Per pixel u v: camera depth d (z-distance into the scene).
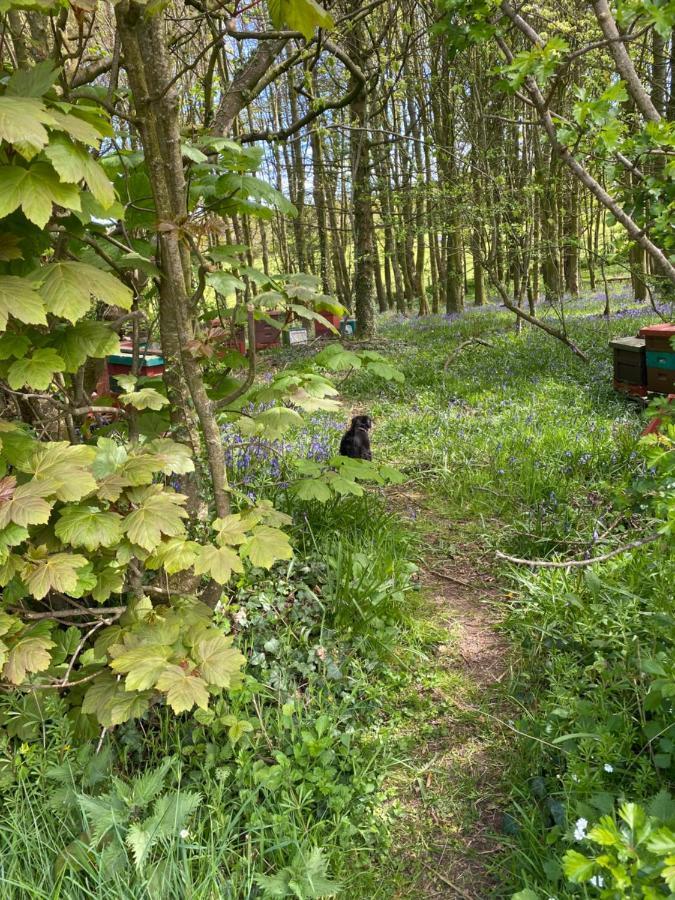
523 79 2.35
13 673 2.23
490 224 12.34
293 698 3.29
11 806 2.53
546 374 10.38
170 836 2.37
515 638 4.01
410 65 13.77
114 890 2.15
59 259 2.66
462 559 5.08
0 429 2.16
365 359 3.87
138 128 2.63
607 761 2.57
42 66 2.11
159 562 2.57
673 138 2.24
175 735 2.98
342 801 2.76
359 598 4.01
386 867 2.67
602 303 20.67
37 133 1.75
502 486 6.21
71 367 2.41
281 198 3.37
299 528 4.75
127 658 2.40
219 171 3.40
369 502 5.38
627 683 3.14
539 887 2.34
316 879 2.34
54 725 2.67
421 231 13.96
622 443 6.33
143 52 2.65
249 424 3.43
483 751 3.22
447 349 13.99
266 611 3.87
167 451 2.81
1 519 2.05
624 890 1.50
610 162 2.85
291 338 16.84
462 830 2.82
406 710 3.49
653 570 3.90
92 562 2.62
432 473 6.78
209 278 2.67
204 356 2.69
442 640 4.07
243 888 2.37
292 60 4.27
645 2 1.94
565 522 5.04
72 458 2.36
